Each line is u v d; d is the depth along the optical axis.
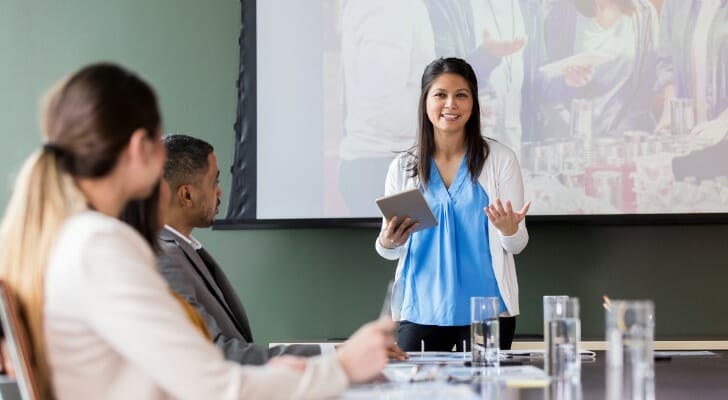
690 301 4.85
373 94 4.79
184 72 4.92
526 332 4.83
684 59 4.73
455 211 3.51
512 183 3.55
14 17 4.92
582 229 4.86
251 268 4.89
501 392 1.88
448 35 4.77
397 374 2.15
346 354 1.52
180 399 1.40
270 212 4.78
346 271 4.88
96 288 1.36
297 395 1.45
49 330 1.42
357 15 4.79
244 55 4.79
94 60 4.92
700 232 4.87
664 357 2.73
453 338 3.49
